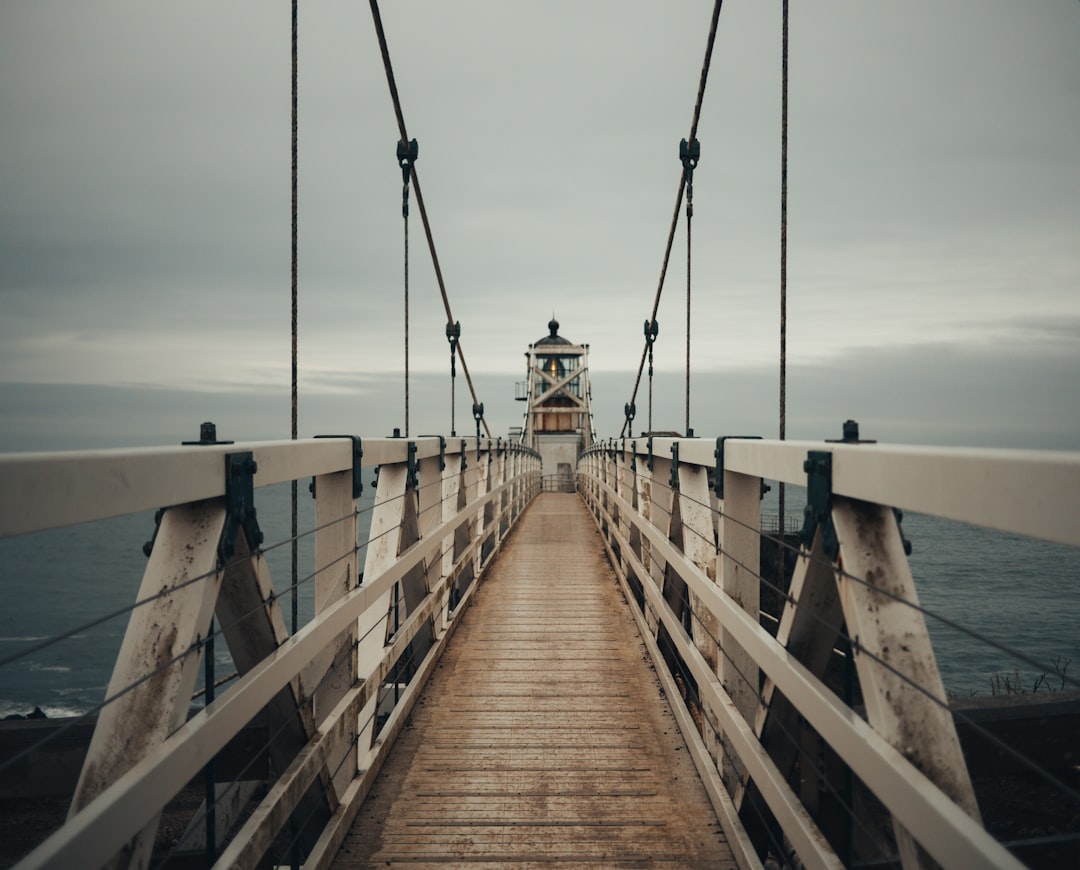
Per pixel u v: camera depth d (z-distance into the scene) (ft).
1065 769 24.18
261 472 6.94
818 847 6.24
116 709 5.20
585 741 12.50
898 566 5.42
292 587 7.75
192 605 5.49
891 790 4.72
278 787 7.34
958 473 4.15
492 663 16.74
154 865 16.65
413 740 12.57
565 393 124.57
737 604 9.05
